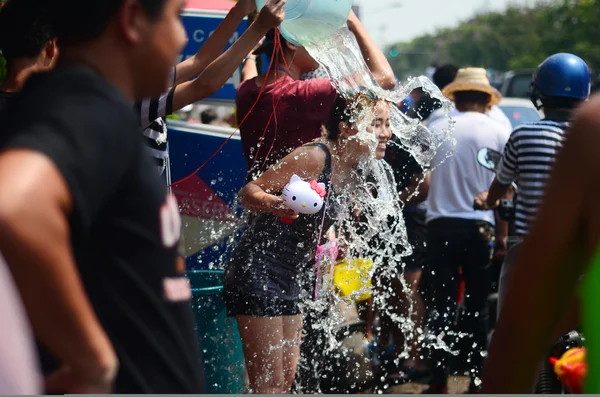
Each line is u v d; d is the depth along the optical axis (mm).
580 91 3977
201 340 3471
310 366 3816
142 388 1506
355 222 3959
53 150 1274
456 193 5008
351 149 3369
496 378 1563
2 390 1074
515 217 4230
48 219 1221
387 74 3748
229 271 3375
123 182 1445
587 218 1435
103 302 1482
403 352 4688
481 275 5070
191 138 4281
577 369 2086
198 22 4586
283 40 3668
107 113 1391
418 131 4379
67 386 1365
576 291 1538
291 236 3324
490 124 5078
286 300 3344
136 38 1550
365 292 4117
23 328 1123
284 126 3574
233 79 4664
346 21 3422
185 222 4293
